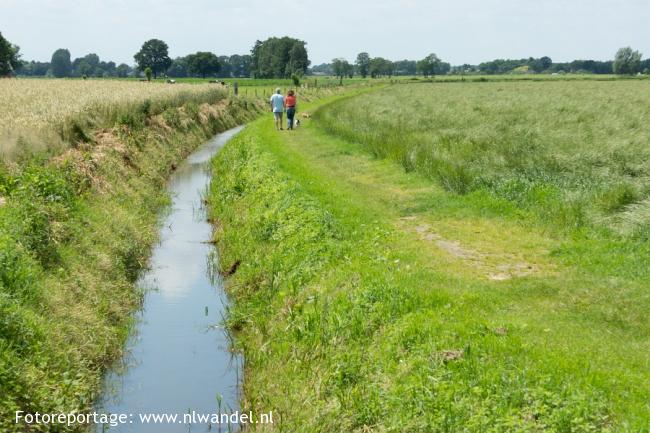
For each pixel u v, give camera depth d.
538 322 8.03
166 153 24.94
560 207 12.75
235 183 18.53
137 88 36.97
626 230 11.34
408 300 8.59
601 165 15.78
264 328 9.73
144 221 15.66
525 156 16.98
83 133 18.39
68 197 12.53
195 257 13.95
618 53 146.00
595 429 5.54
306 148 24.30
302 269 10.82
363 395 6.86
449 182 15.96
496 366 6.70
